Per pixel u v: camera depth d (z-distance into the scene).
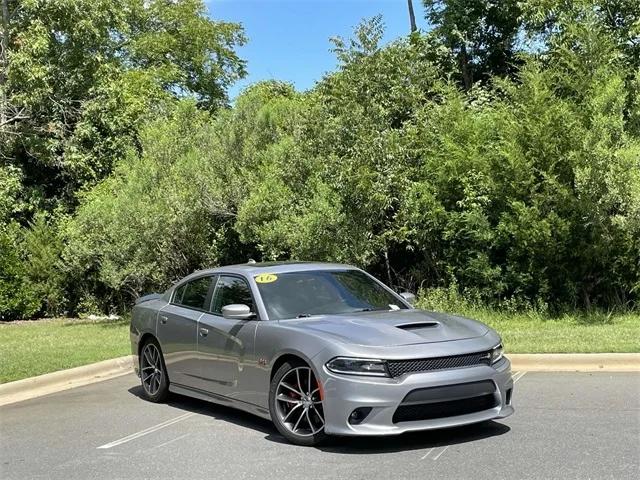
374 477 5.12
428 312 6.98
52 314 20.52
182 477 5.39
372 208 13.97
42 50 20.72
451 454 5.62
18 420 7.81
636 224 12.09
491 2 20.50
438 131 14.20
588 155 12.16
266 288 7.07
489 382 5.84
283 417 6.18
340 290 7.25
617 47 15.44
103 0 22.47
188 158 16.25
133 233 16.20
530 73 13.43
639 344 9.70
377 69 15.06
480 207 13.47
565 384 8.24
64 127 22.14
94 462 5.96
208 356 7.27
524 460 5.39
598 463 5.25
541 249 13.01
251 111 16.38
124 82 24.44
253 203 14.51
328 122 14.30
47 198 22.39
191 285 8.18
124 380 10.12
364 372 5.55
